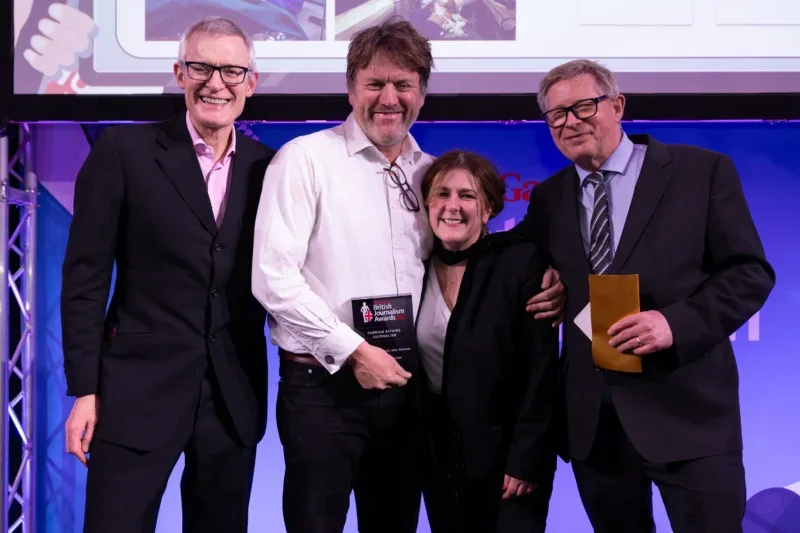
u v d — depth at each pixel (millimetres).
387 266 1771
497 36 2387
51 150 2592
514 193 2627
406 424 1783
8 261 2393
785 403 2646
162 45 2373
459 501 1784
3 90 2365
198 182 1755
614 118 1763
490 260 1786
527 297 1753
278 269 1672
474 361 1745
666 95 2389
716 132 2607
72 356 1680
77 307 1695
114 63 2373
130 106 2373
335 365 1657
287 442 1766
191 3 2371
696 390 1690
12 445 2621
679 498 1700
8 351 2402
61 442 2629
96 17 2367
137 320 1739
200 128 1801
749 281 1661
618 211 1767
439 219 1759
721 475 1661
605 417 1780
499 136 2621
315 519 1722
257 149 1890
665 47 2389
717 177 1727
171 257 1724
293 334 1689
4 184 2381
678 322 1622
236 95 1774
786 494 2648
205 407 1753
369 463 1846
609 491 1810
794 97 2387
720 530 1647
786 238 2621
